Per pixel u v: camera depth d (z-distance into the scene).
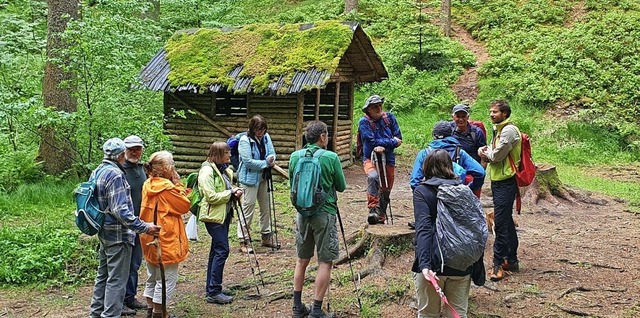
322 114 15.09
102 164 5.20
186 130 13.74
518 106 18.73
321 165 5.22
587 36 20.69
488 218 7.34
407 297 5.75
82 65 11.17
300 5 27.33
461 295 4.48
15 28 13.81
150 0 18.72
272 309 5.85
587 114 17.66
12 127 12.36
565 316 5.41
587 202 10.93
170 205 5.28
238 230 7.94
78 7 12.24
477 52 22.25
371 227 6.93
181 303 6.05
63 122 11.18
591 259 7.11
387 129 7.32
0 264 7.24
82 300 6.54
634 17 21.38
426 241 4.27
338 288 6.15
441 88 20.08
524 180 6.10
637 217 9.84
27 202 10.57
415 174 5.39
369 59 14.30
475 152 6.45
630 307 5.59
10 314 6.08
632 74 18.80
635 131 16.81
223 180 6.16
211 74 12.96
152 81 13.23
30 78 12.94
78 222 5.08
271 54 13.06
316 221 5.24
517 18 23.30
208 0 22.39
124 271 5.26
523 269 6.66
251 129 7.77
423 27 21.55
